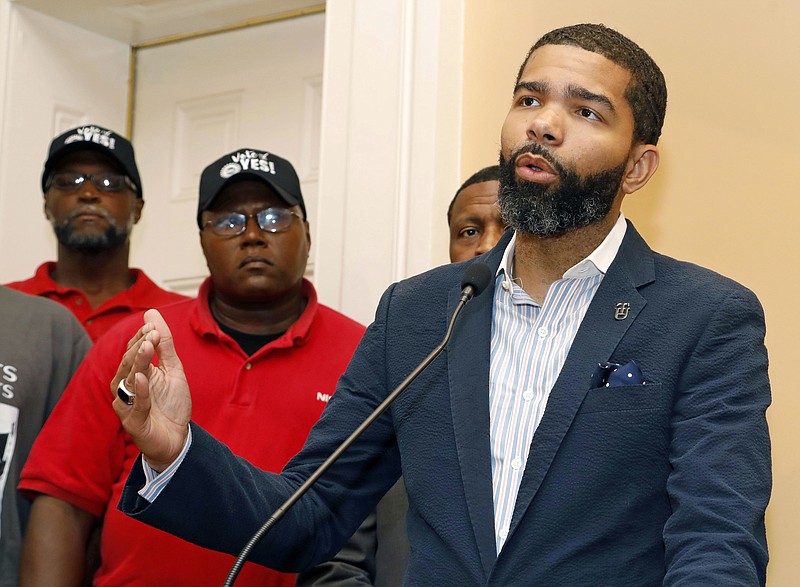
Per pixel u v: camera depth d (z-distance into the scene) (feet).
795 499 7.18
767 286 7.51
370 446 5.01
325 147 9.30
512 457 4.57
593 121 4.86
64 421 7.43
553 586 4.30
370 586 6.48
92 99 12.21
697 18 8.04
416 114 9.03
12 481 7.61
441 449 4.67
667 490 4.28
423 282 5.15
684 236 7.83
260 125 11.43
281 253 7.71
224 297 7.77
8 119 11.72
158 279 11.75
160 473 4.48
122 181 9.62
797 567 7.11
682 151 7.94
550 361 4.71
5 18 11.85
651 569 4.30
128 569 6.94
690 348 4.50
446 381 4.77
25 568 7.17
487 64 8.90
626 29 8.29
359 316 8.94
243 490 4.59
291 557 4.77
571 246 4.95
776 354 7.39
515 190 4.84
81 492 7.27
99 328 9.40
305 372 7.42
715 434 4.27
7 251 11.59
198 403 7.22
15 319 8.01
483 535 4.42
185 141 11.88
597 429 4.42
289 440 7.17
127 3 11.69
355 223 9.08
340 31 9.40
